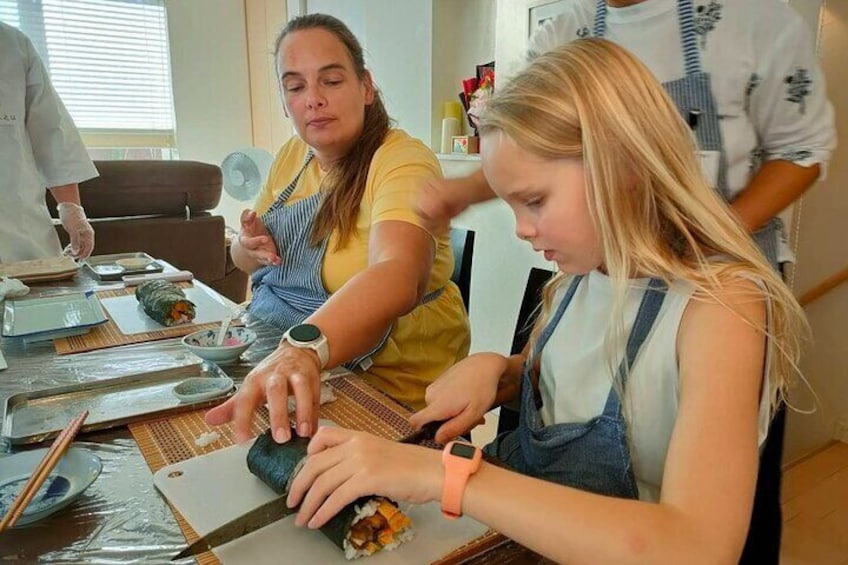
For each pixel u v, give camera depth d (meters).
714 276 0.60
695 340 0.58
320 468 0.56
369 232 1.17
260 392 0.72
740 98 1.00
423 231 1.03
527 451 0.76
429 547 0.55
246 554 0.54
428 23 2.49
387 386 1.15
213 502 0.61
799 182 0.99
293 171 1.49
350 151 1.23
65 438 0.68
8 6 3.64
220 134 4.45
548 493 0.51
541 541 0.49
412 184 1.07
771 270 0.63
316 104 1.15
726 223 0.62
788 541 1.63
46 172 1.98
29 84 1.88
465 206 0.90
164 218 2.62
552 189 0.58
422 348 1.21
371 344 0.90
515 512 0.50
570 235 0.59
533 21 2.07
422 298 1.08
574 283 0.82
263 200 1.54
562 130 0.56
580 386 0.74
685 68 1.02
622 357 0.67
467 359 0.85
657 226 0.60
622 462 0.67
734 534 0.47
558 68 0.59
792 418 1.97
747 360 0.55
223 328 1.10
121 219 2.54
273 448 0.64
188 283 1.58
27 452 0.69
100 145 4.05
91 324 1.17
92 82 3.96
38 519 0.57
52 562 0.53
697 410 0.54
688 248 0.61
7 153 1.83
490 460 0.73
